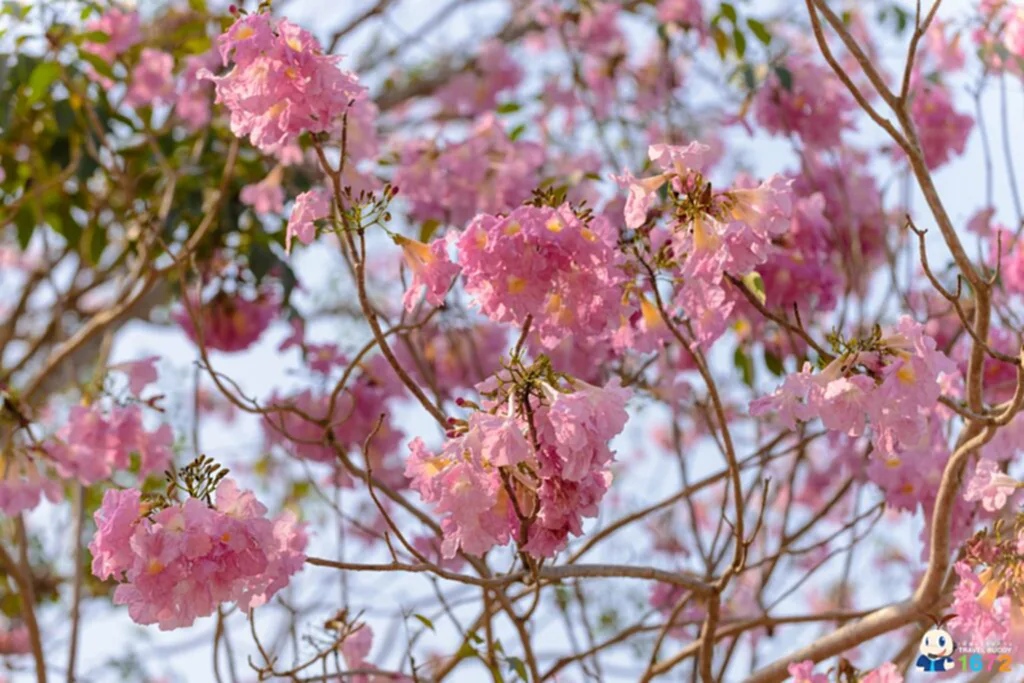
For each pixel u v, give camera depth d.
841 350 3.17
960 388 3.94
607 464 2.78
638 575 3.53
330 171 3.21
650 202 3.25
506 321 3.00
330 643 3.88
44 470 4.40
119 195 6.21
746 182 4.32
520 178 5.12
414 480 2.86
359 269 3.13
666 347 4.78
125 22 5.34
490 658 3.59
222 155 5.80
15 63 5.02
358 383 5.00
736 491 3.51
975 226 5.10
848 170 5.50
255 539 2.88
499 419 2.73
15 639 6.41
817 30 3.27
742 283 3.41
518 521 2.84
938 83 5.42
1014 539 3.32
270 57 3.15
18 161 5.77
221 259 5.66
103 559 2.87
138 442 4.38
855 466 4.48
